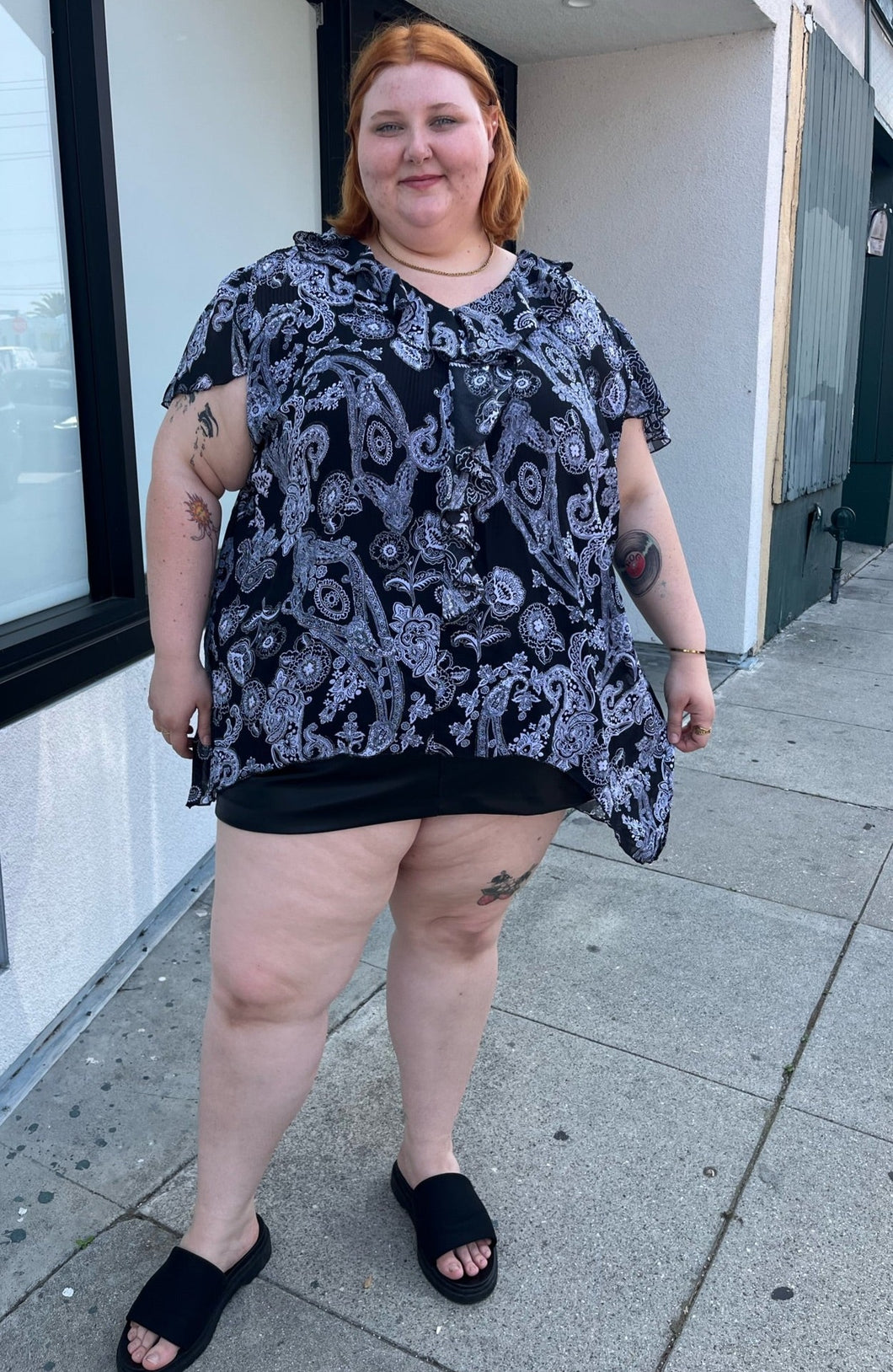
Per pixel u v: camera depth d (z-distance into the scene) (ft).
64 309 8.60
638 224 17.31
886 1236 6.48
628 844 5.21
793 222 17.39
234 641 4.80
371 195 4.75
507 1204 6.66
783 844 11.78
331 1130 7.25
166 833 9.78
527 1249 6.34
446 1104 6.21
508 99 17.31
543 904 10.41
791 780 13.55
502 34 15.93
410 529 4.50
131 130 9.18
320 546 4.51
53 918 8.05
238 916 4.85
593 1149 7.14
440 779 4.72
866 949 9.68
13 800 7.47
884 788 13.35
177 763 9.87
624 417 5.25
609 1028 8.45
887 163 27.20
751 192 16.43
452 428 4.48
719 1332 5.82
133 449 9.02
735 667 18.31
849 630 20.86
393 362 4.47
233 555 4.91
